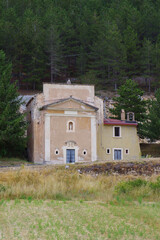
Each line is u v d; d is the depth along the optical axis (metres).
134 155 44.75
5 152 41.81
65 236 14.05
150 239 14.23
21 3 105.81
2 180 26.28
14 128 40.06
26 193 22.77
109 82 91.75
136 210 18.83
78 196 23.36
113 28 92.94
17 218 16.48
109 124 44.19
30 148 43.78
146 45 90.56
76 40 99.25
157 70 89.25
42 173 28.89
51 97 42.66
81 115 42.72
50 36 87.50
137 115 55.12
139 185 25.44
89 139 42.66
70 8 109.31
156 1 116.38
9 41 83.69
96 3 114.88
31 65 84.69
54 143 41.31
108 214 17.77
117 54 89.00
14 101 43.59
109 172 31.64
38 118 42.03
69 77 95.88
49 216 16.89
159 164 33.22
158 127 48.84
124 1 112.19
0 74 46.12
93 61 96.19
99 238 13.97
